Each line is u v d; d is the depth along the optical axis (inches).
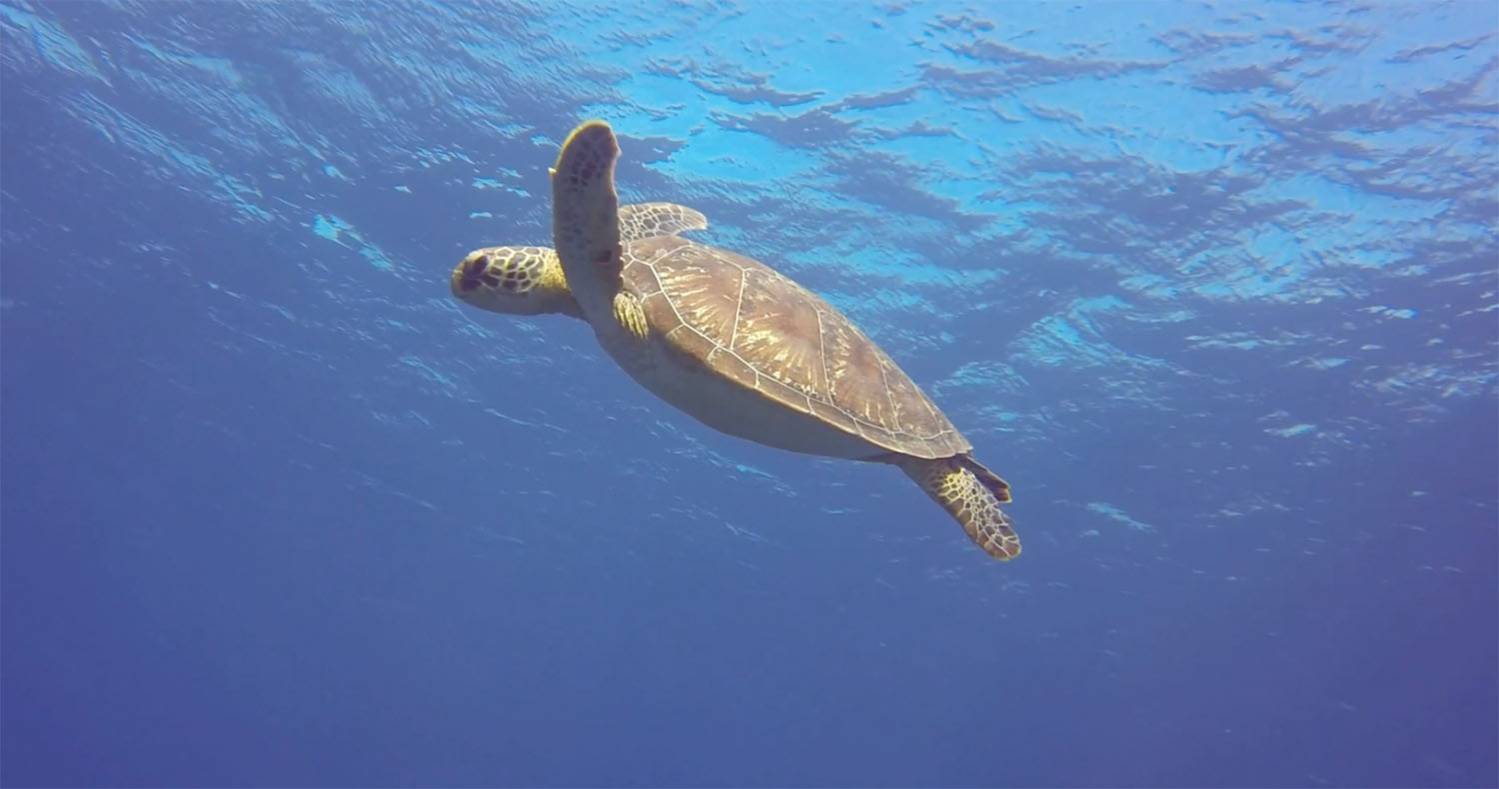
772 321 176.6
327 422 1016.2
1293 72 447.5
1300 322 608.1
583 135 127.1
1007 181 533.0
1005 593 1096.2
